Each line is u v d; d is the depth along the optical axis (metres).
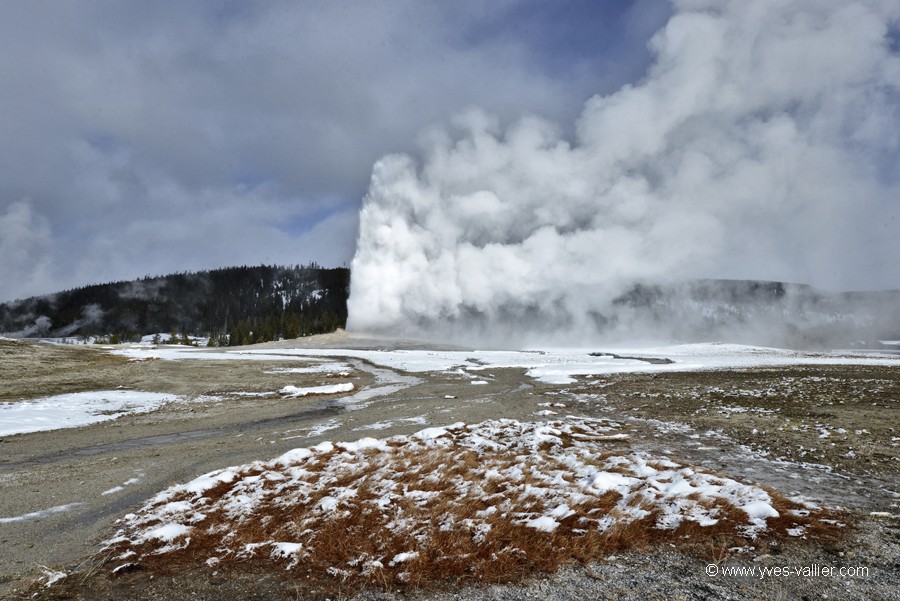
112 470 11.13
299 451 11.24
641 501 7.01
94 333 177.38
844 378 27.44
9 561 6.11
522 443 12.41
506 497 7.45
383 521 6.56
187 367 43.84
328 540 5.96
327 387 28.95
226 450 13.12
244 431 16.47
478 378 35.22
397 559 5.36
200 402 24.16
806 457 10.30
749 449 11.37
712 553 5.49
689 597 4.58
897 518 6.59
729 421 14.96
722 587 4.76
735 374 32.41
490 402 21.91
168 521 7.11
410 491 7.93
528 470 9.27
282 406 22.66
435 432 13.56
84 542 6.68
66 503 8.66
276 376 37.50
